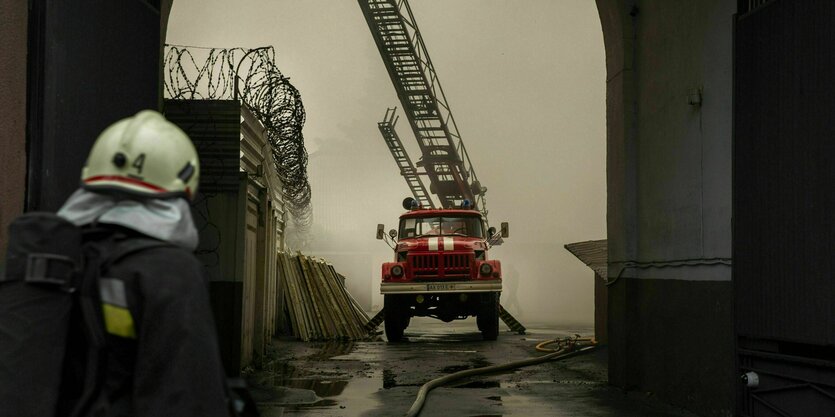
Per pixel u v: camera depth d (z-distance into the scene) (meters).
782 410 5.34
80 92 4.17
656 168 7.68
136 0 4.98
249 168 9.20
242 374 8.82
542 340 16.08
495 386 8.59
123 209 1.72
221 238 8.34
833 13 4.65
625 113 8.32
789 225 5.11
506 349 13.61
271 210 12.04
